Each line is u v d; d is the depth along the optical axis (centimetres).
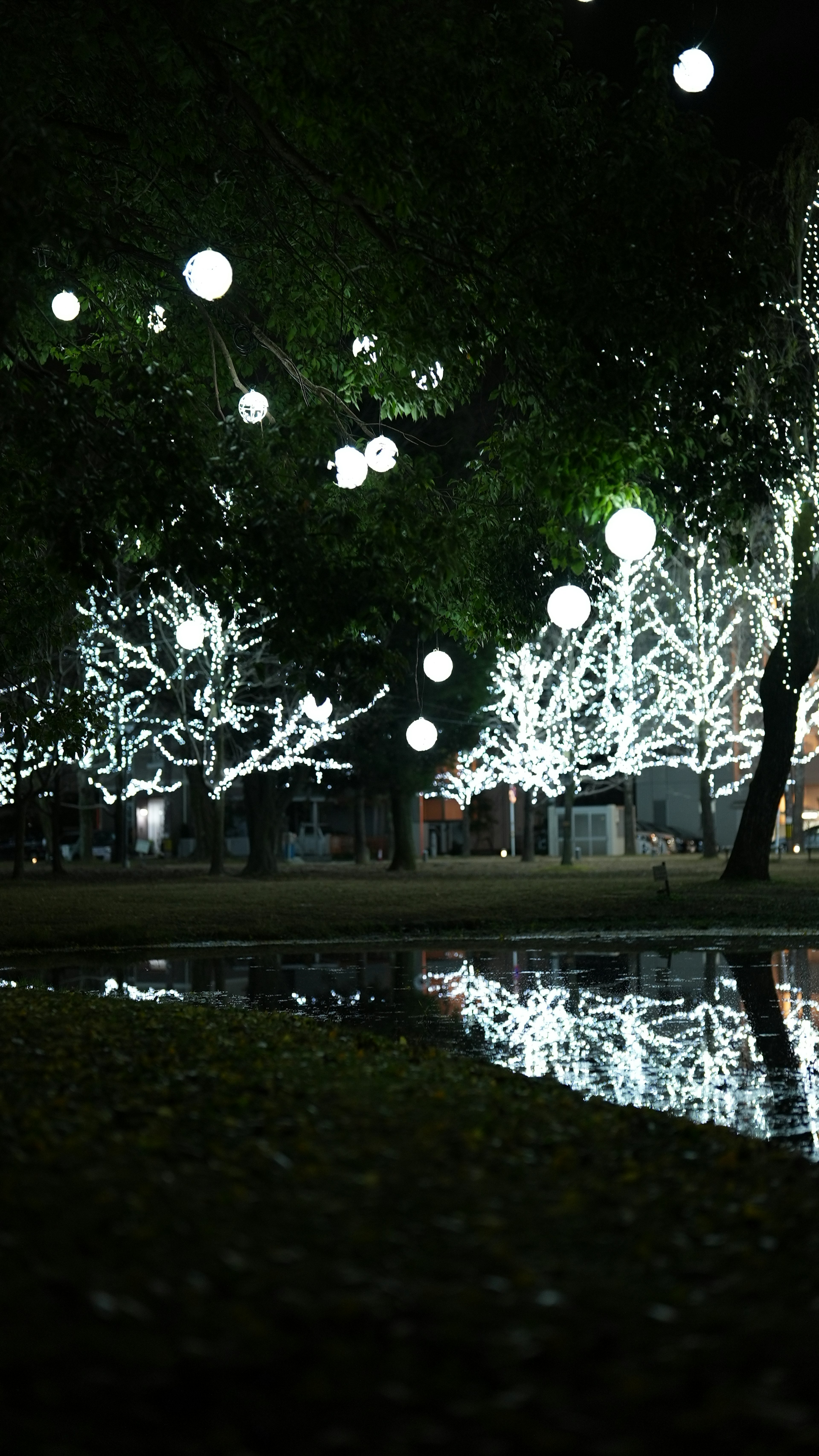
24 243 1021
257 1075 862
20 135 987
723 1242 550
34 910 2881
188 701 4953
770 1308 464
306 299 1432
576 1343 425
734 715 5978
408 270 1174
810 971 1909
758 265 1159
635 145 1123
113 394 1198
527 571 1433
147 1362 401
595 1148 720
